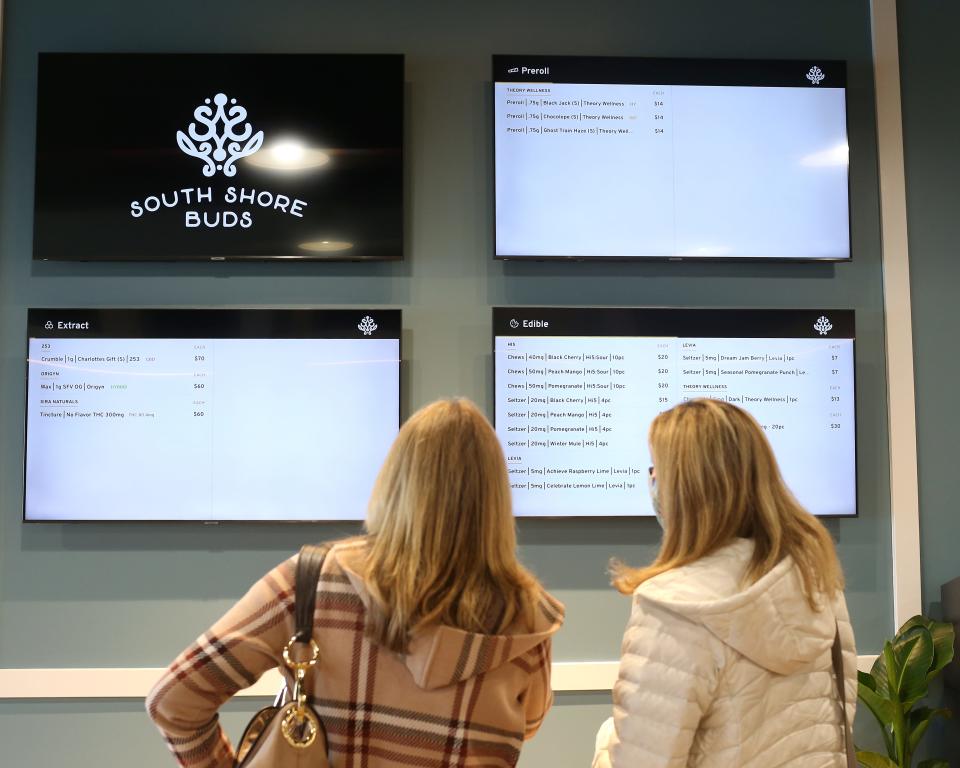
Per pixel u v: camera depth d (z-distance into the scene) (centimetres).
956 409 284
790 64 283
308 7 285
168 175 273
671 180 279
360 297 277
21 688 262
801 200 280
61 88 273
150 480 265
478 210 281
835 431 276
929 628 256
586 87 279
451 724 123
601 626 272
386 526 128
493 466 131
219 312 269
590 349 273
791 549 137
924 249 287
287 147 275
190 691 126
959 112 288
